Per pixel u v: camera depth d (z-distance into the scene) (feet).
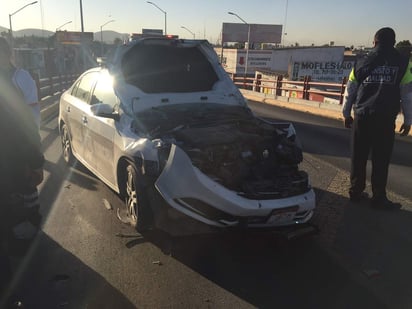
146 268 11.46
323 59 184.55
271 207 11.51
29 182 8.77
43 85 52.11
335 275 11.38
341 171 21.66
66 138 21.29
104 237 13.23
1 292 8.90
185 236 12.25
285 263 11.97
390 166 23.22
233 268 11.62
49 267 11.35
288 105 59.77
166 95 16.02
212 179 11.55
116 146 14.24
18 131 8.10
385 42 15.06
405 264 12.02
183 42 17.72
